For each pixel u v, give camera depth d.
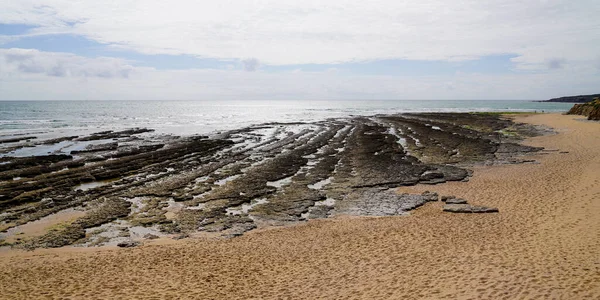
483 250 13.18
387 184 24.41
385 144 39.88
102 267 13.84
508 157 32.12
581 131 45.56
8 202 20.92
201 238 16.66
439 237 15.05
